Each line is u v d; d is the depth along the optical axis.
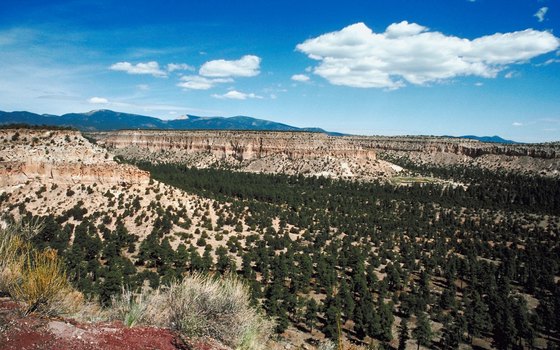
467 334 58.06
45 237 55.78
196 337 9.95
